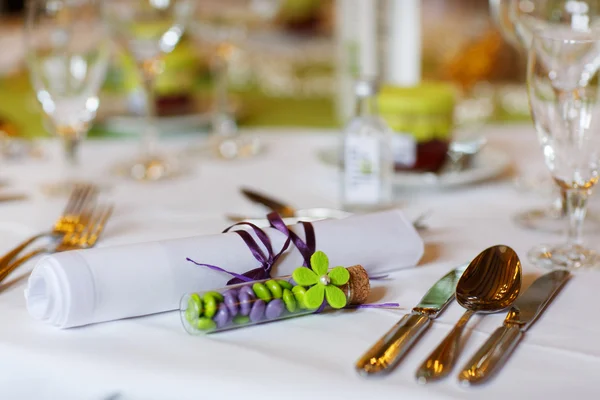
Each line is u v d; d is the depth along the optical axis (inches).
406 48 58.3
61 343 33.9
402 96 49.9
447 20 93.4
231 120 63.4
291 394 31.5
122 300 34.6
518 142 58.3
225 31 62.7
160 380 32.2
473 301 35.3
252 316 34.2
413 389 31.0
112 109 67.1
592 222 43.9
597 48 40.1
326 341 33.6
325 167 50.9
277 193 48.9
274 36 99.5
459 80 69.9
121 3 53.0
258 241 36.6
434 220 44.6
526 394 31.0
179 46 67.0
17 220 45.0
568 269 38.6
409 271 38.7
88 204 46.4
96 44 50.4
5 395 33.9
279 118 68.3
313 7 103.0
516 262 36.8
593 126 38.8
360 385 31.3
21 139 58.7
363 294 35.5
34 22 48.9
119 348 33.5
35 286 35.1
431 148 49.9
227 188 49.9
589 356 32.7
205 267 35.6
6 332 34.6
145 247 35.4
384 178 45.7
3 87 78.5
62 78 50.3
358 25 58.6
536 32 39.0
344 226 38.0
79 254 34.9
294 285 34.9
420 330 33.7
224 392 31.8
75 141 53.2
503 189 49.1
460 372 31.5
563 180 39.7
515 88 73.8
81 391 32.9
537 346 33.3
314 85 80.4
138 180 51.6
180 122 62.9
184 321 34.1
